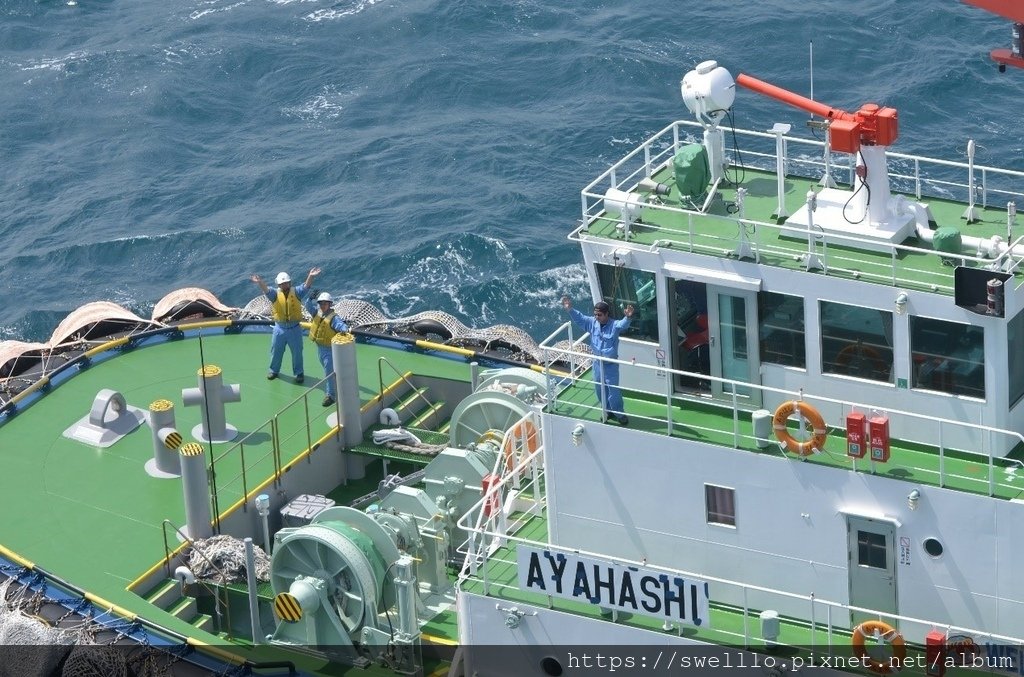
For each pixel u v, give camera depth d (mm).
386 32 144625
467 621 52438
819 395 49719
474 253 107438
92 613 57875
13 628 57625
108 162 126250
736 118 121000
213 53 143500
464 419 64938
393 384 72000
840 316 48375
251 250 110750
